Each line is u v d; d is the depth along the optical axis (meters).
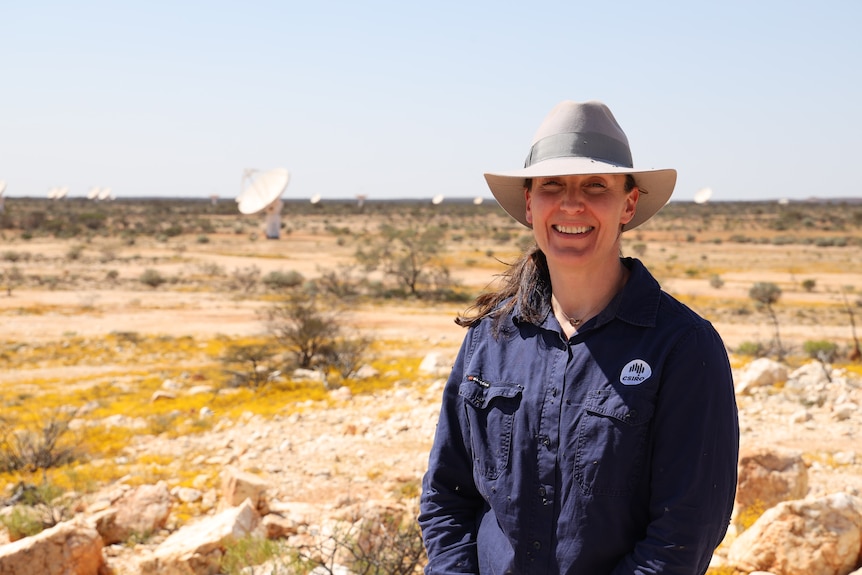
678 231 95.12
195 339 27.39
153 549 7.13
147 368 22.39
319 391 16.84
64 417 14.97
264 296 39.12
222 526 6.29
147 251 65.00
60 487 9.50
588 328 1.88
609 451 1.78
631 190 2.03
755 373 13.22
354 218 127.56
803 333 27.47
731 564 4.97
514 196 2.21
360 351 20.48
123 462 11.47
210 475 10.21
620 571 1.78
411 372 19.12
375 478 9.66
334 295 39.97
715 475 1.78
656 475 1.78
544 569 1.85
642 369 1.80
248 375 19.25
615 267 1.98
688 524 1.74
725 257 62.50
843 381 13.24
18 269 48.66
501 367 1.99
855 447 9.31
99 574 6.36
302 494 9.15
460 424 2.10
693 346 1.79
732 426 1.83
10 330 28.88
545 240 1.97
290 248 69.31
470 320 2.14
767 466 6.46
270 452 11.30
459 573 2.03
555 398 1.87
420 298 40.03
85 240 75.38
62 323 30.61
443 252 59.00
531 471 1.88
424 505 2.16
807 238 79.12
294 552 5.55
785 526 4.77
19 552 5.88
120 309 34.34
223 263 56.00
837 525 4.68
